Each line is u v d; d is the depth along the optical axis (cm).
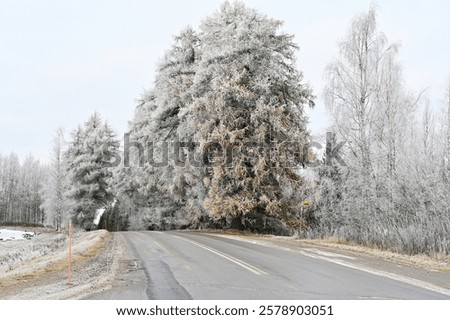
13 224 7894
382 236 2164
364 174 2631
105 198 5875
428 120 2784
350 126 2727
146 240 2542
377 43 2730
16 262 1827
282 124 3272
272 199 3250
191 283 1180
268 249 2058
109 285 1162
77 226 5719
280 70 3391
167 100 4181
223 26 3588
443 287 1173
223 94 3259
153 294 1038
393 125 2650
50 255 2008
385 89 2709
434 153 2409
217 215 3241
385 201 2477
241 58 3356
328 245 2298
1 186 12500
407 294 1060
